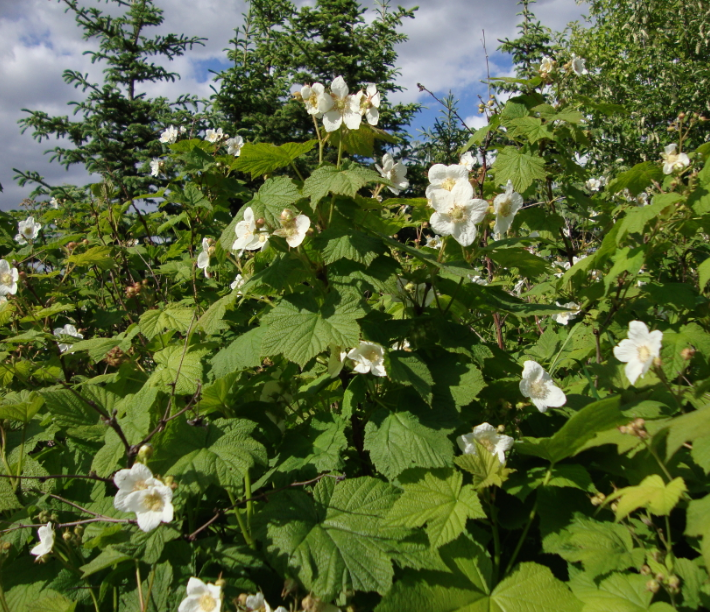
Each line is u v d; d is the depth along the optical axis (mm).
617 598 571
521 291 1483
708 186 818
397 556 597
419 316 757
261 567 635
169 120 3219
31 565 686
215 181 1243
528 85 1066
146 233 1427
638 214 818
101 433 690
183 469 618
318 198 679
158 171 1487
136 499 569
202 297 1149
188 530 687
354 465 755
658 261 1057
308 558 593
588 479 625
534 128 970
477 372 699
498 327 1114
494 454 629
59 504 718
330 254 677
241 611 572
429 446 640
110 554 594
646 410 675
